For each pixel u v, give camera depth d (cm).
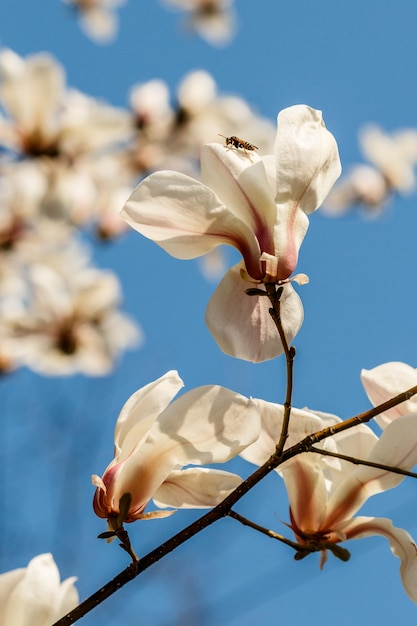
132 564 122
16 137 240
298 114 127
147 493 125
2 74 238
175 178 125
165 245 126
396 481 128
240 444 125
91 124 243
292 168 126
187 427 125
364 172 306
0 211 241
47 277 255
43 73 239
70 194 242
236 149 127
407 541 128
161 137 264
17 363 256
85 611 121
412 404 130
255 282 126
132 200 125
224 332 128
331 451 128
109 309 261
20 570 122
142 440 125
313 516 129
